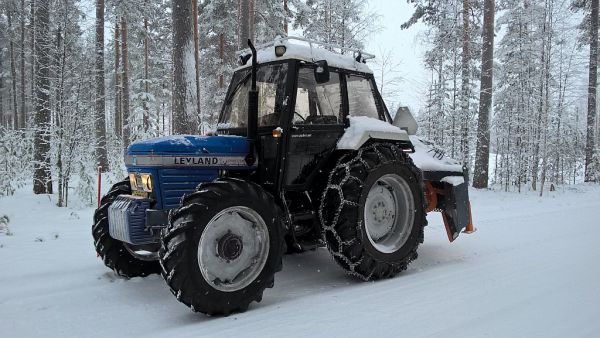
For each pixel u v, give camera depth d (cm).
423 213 448
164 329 303
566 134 1716
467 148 1491
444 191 503
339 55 451
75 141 889
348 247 392
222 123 446
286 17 1822
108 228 410
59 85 895
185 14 870
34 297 368
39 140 957
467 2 1539
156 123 2078
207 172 381
